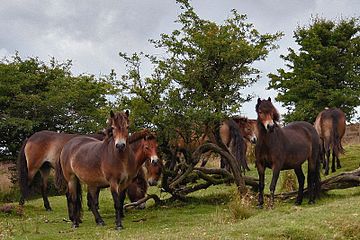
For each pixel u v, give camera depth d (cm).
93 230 1139
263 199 1304
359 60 3077
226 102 1386
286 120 3109
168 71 1373
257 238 899
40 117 2275
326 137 1812
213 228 997
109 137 1145
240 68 1428
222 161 1827
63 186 1355
